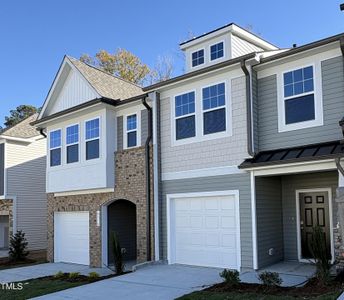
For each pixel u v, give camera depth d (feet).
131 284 37.32
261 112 41.75
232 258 41.86
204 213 44.68
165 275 40.27
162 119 49.16
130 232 58.03
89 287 37.60
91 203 55.67
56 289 38.78
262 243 40.34
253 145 40.68
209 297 30.32
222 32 51.57
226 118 43.09
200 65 53.62
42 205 82.64
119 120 54.29
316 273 32.68
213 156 43.91
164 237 47.57
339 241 33.50
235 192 41.65
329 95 37.35
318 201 42.04
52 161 61.21
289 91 39.96
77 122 57.52
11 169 78.43
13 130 80.28
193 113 46.11
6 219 85.61
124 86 60.59
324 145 36.91
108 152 53.01
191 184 45.55
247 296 29.60
